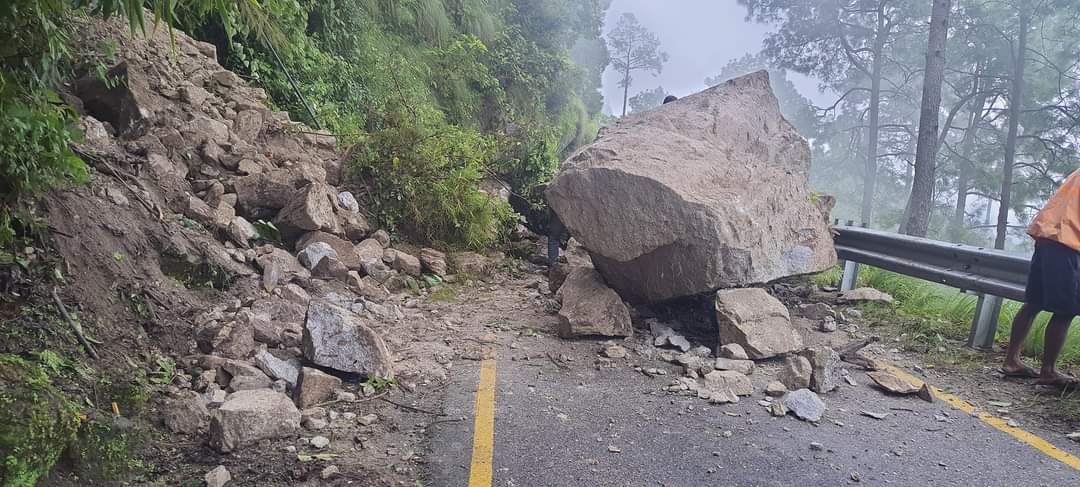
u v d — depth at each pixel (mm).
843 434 3867
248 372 4062
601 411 4102
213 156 6766
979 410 4309
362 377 4352
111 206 4828
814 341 5828
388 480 3148
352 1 12039
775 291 7379
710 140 6637
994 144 31234
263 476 3119
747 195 5789
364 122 11039
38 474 2641
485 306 6684
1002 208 28984
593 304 5672
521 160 10414
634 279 6031
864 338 5988
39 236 3988
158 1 2822
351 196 7875
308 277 6137
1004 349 5707
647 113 7148
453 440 3619
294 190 6949
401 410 3998
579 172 5812
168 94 6906
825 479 3314
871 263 7273
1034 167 29734
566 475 3270
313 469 3197
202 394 3863
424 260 7707
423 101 12430
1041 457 3633
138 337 4172
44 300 3777
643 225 5578
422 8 14984
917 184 16641
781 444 3699
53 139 3432
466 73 15312
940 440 3824
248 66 9203
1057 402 4465
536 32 21812
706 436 3770
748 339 5113
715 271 5445
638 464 3408
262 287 5594
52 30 3340
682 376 4809
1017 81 28750
